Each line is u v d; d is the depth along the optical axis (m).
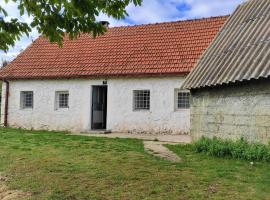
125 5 6.55
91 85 23.38
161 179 9.34
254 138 12.25
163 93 21.67
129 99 22.41
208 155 12.87
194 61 21.55
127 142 17.02
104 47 24.94
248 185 8.81
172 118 21.45
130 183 9.09
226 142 13.10
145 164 11.03
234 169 10.39
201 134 15.18
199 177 9.52
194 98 15.74
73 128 23.70
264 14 14.40
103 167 10.67
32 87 24.91
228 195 8.11
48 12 6.30
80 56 24.91
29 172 10.45
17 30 6.29
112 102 22.77
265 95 11.79
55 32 6.50
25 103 25.34
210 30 23.53
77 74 23.41
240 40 14.18
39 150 13.78
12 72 25.50
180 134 21.25
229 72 12.99
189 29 24.19
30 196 8.59
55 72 24.25
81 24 6.50
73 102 23.78
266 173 9.91
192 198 7.98
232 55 13.81
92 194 8.44
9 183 9.59
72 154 12.80
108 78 22.81
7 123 25.47
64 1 6.20
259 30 13.63
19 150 13.79
